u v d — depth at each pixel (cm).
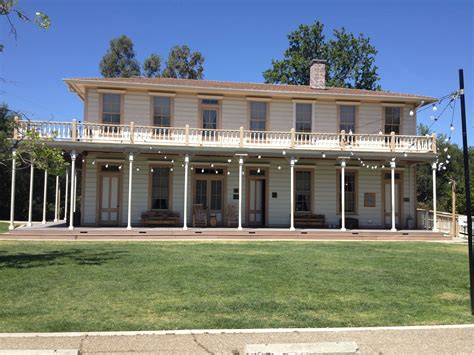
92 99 2275
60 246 1678
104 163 2267
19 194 3584
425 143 2327
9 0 1158
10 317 724
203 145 2222
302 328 680
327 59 4253
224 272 1149
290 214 2372
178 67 5541
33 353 473
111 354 557
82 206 2252
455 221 2339
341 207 2369
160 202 2314
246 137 2352
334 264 1320
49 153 1339
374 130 2466
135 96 2311
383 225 2456
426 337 645
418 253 1623
